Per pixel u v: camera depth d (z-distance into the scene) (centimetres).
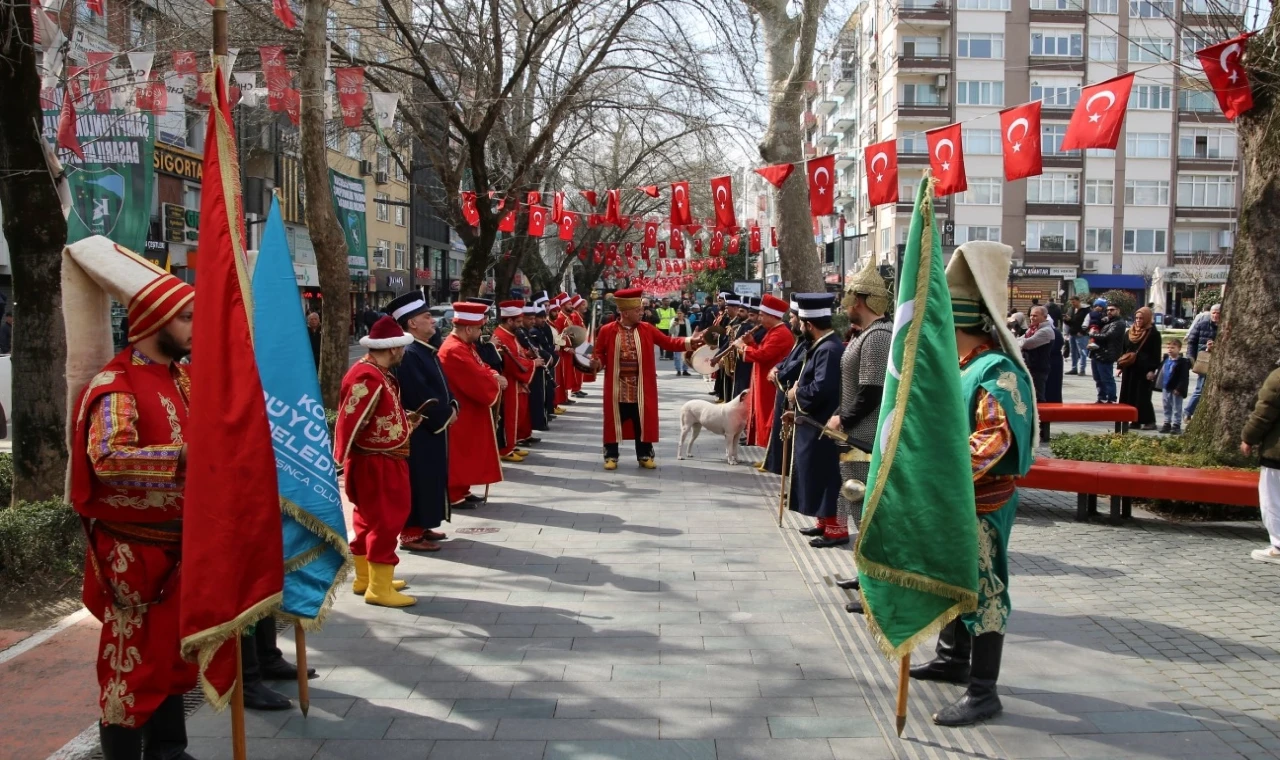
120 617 347
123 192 1355
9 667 501
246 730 425
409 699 458
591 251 3191
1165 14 966
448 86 1630
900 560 398
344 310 1264
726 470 1124
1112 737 412
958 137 806
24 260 725
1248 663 497
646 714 439
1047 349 1384
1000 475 423
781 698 457
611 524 834
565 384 1825
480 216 1549
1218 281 4100
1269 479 696
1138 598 611
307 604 439
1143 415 1513
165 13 1320
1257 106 909
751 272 5278
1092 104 719
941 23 3822
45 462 734
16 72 696
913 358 397
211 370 330
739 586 643
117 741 347
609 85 1648
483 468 884
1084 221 4281
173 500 351
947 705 448
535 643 534
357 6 1614
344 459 584
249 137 1942
